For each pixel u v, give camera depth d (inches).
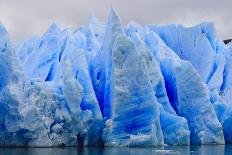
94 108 2048.5
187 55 2677.2
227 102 2418.8
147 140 1987.0
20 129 1894.7
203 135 2213.3
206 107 2236.7
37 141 1923.0
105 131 2026.3
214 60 2640.3
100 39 2605.8
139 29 2578.7
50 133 1973.4
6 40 2007.9
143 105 2018.9
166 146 2055.9
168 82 2380.7
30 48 2544.3
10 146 1942.7
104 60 2255.2
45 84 2037.4
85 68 2148.1
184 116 2265.0
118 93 2017.7
